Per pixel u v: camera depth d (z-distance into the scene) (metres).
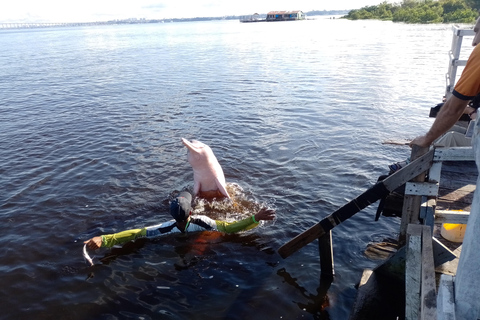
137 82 19.05
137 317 4.19
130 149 9.20
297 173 7.70
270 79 18.58
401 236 4.38
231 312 4.23
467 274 1.79
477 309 1.82
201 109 13.02
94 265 5.04
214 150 9.03
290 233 5.67
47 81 20.17
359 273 4.82
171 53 34.31
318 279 4.72
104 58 31.61
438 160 3.82
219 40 49.56
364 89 15.65
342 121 11.28
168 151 9.02
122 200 6.72
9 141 10.04
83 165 8.27
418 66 21.19
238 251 5.30
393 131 10.34
